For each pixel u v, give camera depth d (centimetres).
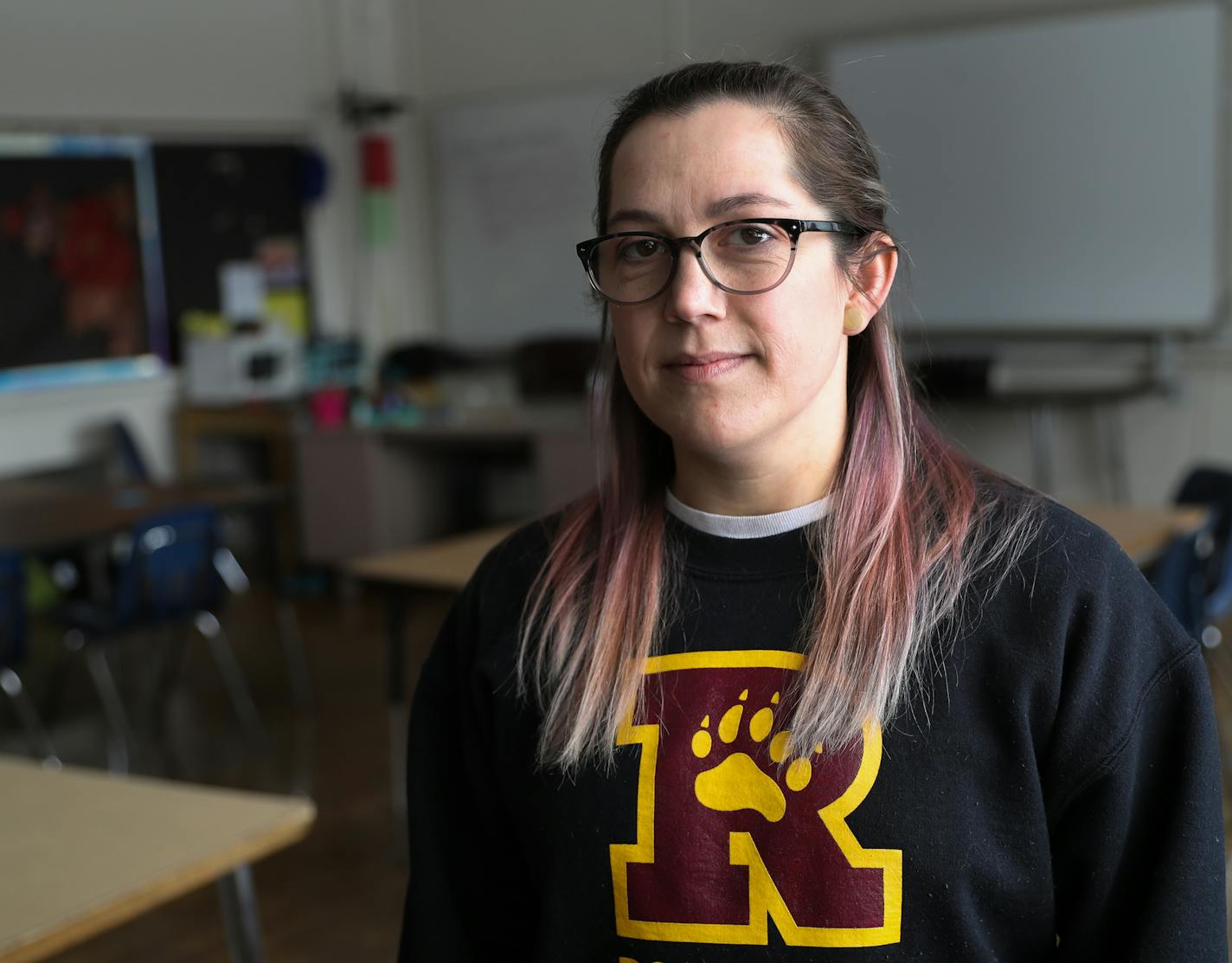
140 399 673
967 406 630
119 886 153
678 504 104
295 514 670
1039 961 96
